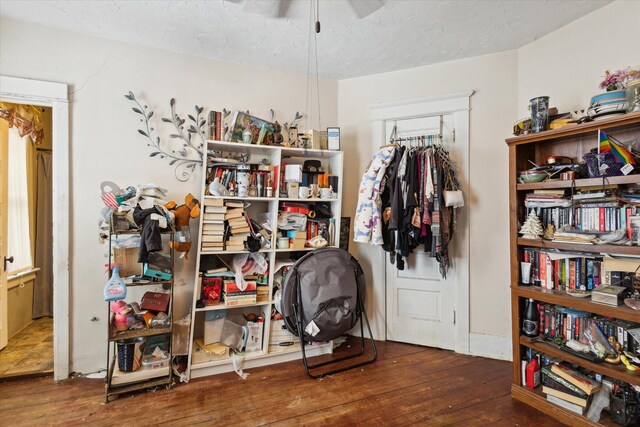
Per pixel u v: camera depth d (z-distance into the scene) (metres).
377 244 2.53
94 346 2.35
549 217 2.07
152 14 2.09
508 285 2.60
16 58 2.16
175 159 2.57
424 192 2.52
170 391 2.13
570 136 2.03
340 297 2.45
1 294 2.69
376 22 2.17
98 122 2.36
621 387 1.72
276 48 2.53
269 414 1.89
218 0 1.93
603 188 1.87
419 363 2.55
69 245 2.28
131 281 2.11
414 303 2.92
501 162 2.63
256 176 2.54
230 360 2.40
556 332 2.00
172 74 2.56
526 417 1.88
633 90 1.65
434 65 2.83
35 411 1.90
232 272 2.45
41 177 3.51
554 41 2.32
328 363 2.50
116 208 2.12
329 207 2.89
